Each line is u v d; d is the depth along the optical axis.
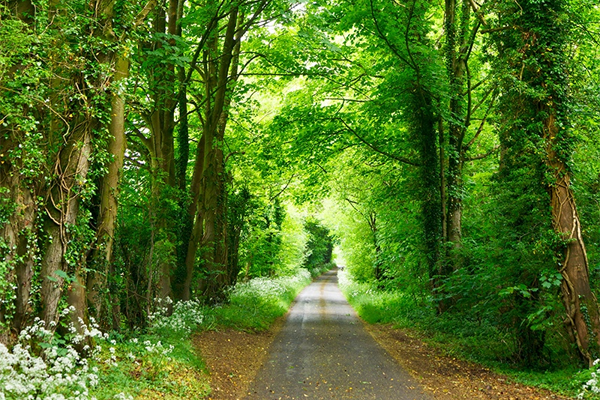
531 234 9.69
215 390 7.50
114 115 8.11
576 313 8.75
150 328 9.60
